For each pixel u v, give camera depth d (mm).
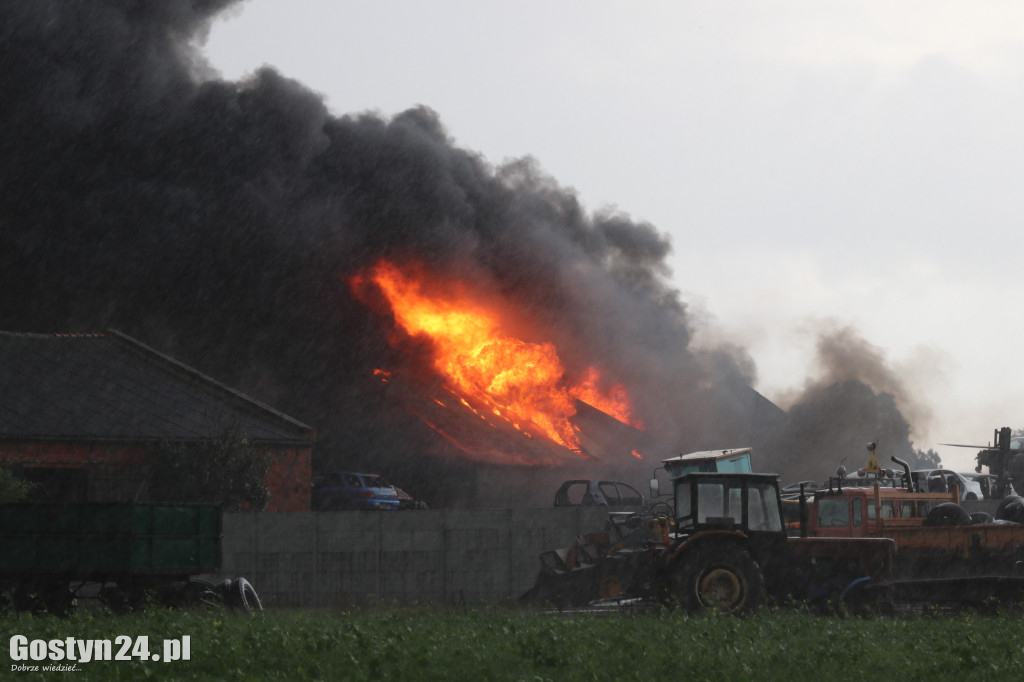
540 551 77625
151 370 100625
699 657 33312
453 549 77812
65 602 50500
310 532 78312
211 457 89062
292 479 95188
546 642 35906
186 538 52594
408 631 38812
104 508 50500
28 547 50719
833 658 33812
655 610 50906
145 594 50500
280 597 77562
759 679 30688
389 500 106062
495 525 77938
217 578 76875
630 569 62125
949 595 56094
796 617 46094
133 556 50094
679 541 52500
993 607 55000
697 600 50281
